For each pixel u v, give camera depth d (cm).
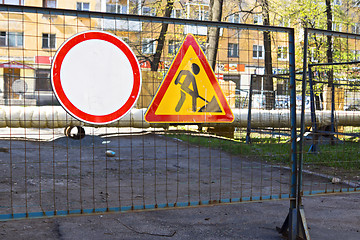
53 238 351
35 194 517
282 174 741
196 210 463
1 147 929
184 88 343
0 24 1866
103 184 615
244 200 349
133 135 1273
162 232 379
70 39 305
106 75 314
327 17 2291
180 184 634
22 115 1105
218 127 1114
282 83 1082
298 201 361
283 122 1085
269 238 368
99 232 373
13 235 353
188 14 2528
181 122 342
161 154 976
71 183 608
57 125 1139
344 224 421
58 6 3198
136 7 2439
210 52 1316
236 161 874
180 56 344
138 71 325
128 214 438
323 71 1484
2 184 568
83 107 307
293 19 2292
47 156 865
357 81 1058
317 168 775
